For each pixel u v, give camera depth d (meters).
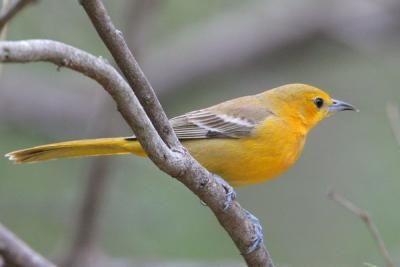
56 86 17.06
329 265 14.02
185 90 17.06
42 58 5.21
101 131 13.45
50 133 16.66
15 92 16.53
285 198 15.19
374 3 16.27
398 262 13.09
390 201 14.22
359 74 16.97
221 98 18.52
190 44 17.08
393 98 15.83
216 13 16.14
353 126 15.50
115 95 5.77
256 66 17.17
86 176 12.78
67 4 14.33
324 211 14.91
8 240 8.72
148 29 13.66
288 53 17.00
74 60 5.44
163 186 13.98
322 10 16.45
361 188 14.62
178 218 13.76
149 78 16.70
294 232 14.86
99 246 13.12
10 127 16.42
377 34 16.19
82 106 16.84
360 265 13.66
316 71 17.30
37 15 14.04
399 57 16.19
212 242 13.66
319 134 15.51
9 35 13.78
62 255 13.08
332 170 15.27
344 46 16.70
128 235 13.65
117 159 13.40
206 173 6.75
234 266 12.59
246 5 17.27
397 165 14.69
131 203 13.70
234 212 7.20
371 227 7.29
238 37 16.97
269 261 7.62
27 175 13.81
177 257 13.49
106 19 5.66
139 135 6.02
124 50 5.86
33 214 13.47
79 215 12.92
